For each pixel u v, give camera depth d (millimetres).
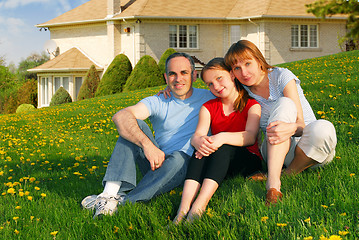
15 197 3400
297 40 25578
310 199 2479
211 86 2998
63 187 3832
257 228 2102
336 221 2086
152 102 3219
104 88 22812
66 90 25953
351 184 2652
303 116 3135
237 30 25578
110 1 25281
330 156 2982
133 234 2338
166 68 3162
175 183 2916
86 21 26328
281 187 2779
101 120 10055
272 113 2738
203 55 25375
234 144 2738
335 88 9320
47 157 6133
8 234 2438
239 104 3010
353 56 16531
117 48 25516
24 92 32469
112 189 2863
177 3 25391
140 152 3047
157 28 24562
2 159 6043
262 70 3018
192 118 3227
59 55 27719
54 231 2350
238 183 2961
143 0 25469
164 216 2648
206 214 2389
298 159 2932
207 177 2549
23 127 10766
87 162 5473
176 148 3166
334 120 5695
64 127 10055
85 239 2389
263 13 24109
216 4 26078
